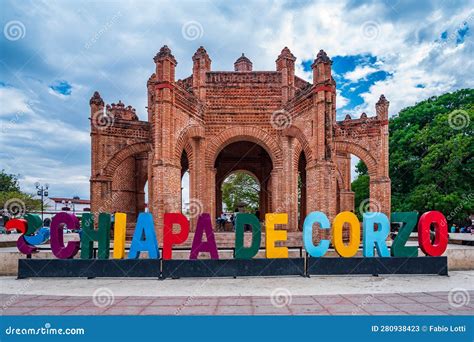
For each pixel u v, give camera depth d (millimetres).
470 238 20328
